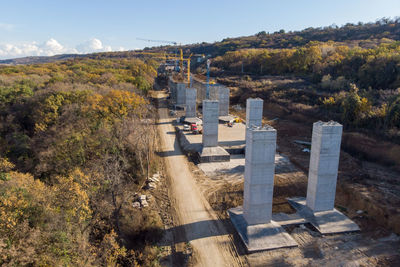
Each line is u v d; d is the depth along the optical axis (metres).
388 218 27.83
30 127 45.47
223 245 24.95
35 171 34.66
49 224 19.42
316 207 28.38
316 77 91.81
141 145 42.22
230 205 31.41
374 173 39.34
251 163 24.94
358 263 22.45
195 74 159.62
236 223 27.48
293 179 37.94
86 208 23.06
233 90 103.44
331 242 25.09
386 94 62.62
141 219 28.56
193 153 47.56
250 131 24.77
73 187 23.31
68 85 56.66
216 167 42.56
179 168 41.88
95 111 42.34
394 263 22.38
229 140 53.00
